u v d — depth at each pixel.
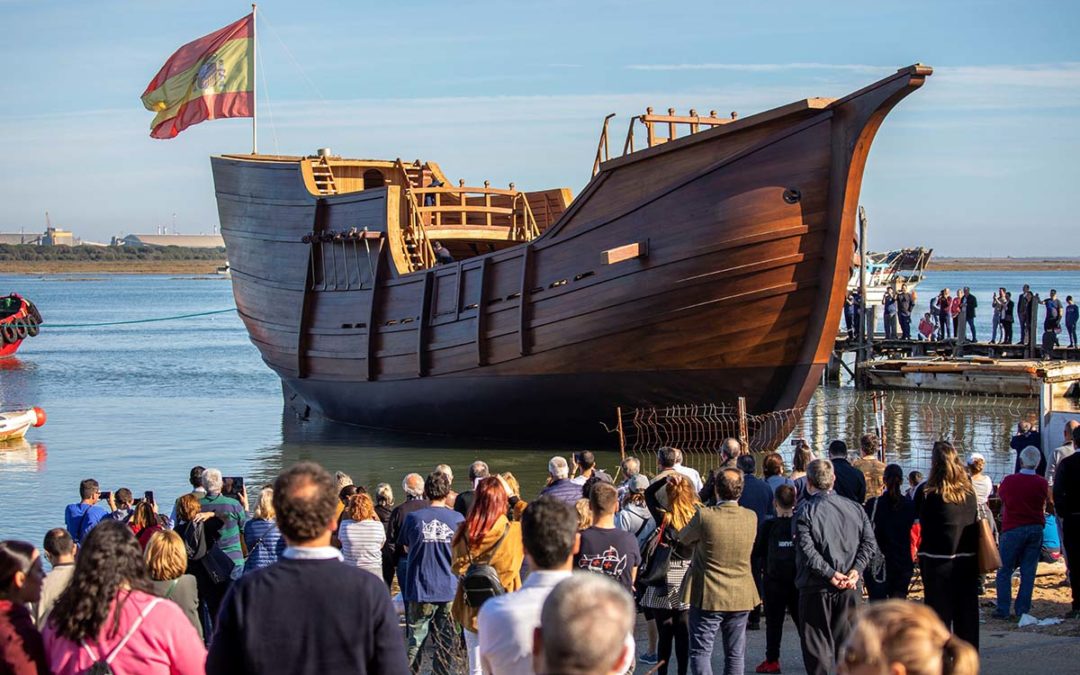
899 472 11.07
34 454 32.41
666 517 9.94
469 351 29.81
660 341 26.77
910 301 49.97
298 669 5.32
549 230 28.06
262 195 35.81
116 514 13.80
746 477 11.99
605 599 3.92
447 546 10.15
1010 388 40.25
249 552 11.16
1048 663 9.91
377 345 32.34
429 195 36.94
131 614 5.66
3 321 69.62
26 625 5.75
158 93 40.91
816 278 25.19
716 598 9.12
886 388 45.03
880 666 3.87
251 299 37.03
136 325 119.25
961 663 4.34
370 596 5.43
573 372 28.30
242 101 40.06
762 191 24.75
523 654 5.79
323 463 29.98
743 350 26.31
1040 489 12.20
